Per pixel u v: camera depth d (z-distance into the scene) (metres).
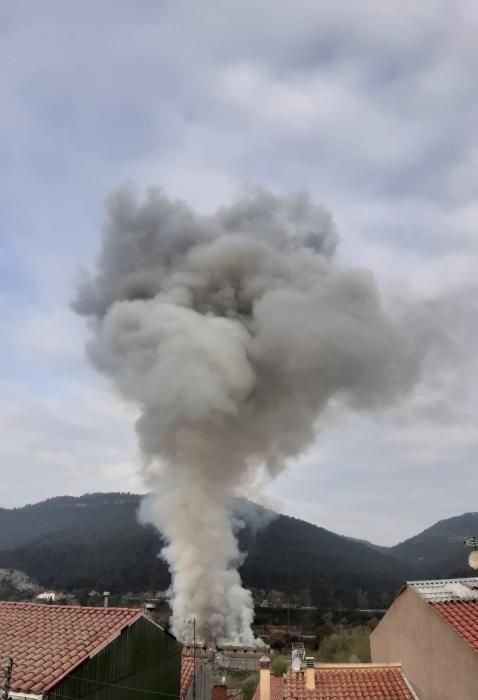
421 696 18.03
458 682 15.54
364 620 82.38
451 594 18.38
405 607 19.69
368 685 19.11
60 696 14.12
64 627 17.59
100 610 19.02
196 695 28.94
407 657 19.38
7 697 13.50
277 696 30.41
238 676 48.84
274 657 58.09
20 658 15.23
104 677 16.66
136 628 19.44
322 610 88.88
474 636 15.43
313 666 19.69
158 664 21.77
